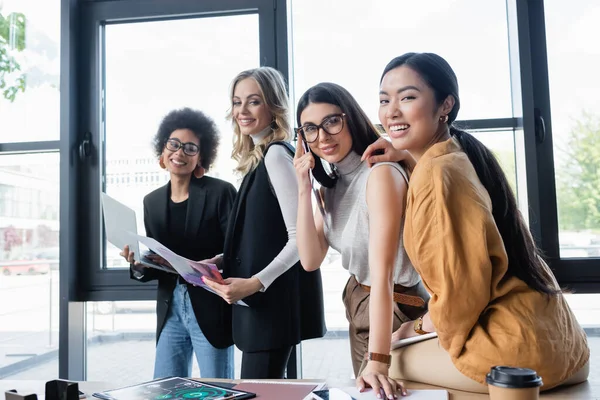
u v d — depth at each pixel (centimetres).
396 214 115
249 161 166
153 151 192
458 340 98
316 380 107
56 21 245
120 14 240
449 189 96
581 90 211
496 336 96
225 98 236
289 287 156
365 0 227
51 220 239
